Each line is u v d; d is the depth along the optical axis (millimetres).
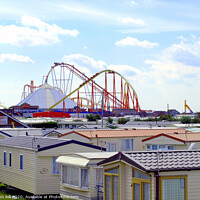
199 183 18719
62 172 27984
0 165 37875
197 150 20891
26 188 32406
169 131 43031
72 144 31984
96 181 25516
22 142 35531
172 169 18016
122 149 39406
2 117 71562
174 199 18219
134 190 19250
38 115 190750
